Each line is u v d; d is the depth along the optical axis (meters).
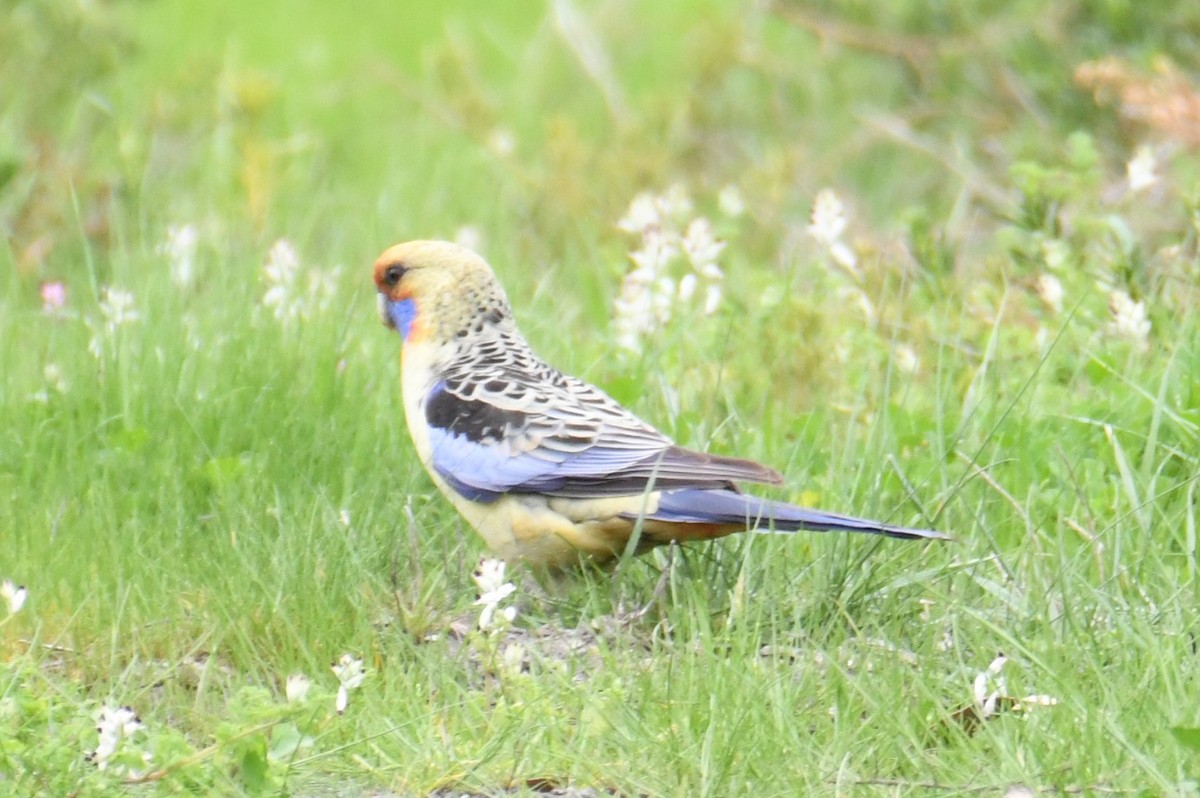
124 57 19.52
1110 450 10.69
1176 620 8.48
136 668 8.57
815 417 11.38
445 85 21.22
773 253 17.20
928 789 7.29
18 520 10.03
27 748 7.21
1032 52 18.61
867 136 19.66
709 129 20.27
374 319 12.99
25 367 12.30
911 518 10.07
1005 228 14.52
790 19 20.22
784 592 9.13
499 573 8.38
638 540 9.27
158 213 16.30
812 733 7.88
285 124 21.77
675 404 11.53
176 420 11.20
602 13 24.62
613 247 15.42
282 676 8.55
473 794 7.50
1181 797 6.94
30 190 16.84
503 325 10.32
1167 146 16.23
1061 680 7.80
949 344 12.12
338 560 9.38
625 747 7.64
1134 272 12.84
